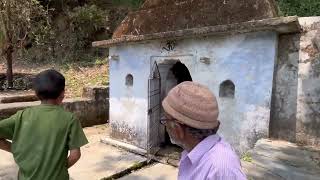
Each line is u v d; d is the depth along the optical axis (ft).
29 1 42.29
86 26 52.75
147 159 22.02
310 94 15.74
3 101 31.81
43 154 8.09
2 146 8.82
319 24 15.70
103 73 43.83
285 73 16.46
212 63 18.81
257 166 12.96
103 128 31.32
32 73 45.11
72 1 56.08
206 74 19.15
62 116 8.54
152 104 22.86
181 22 20.26
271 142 16.02
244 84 17.40
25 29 43.86
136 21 23.27
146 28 22.41
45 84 8.53
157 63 21.95
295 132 16.17
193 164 4.98
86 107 32.12
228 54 18.03
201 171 4.85
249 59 17.15
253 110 17.10
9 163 20.48
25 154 8.14
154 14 21.99
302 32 16.05
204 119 5.01
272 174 12.14
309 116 15.76
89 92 33.30
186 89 5.18
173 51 20.80
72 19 52.75
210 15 18.81
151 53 22.16
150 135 22.76
